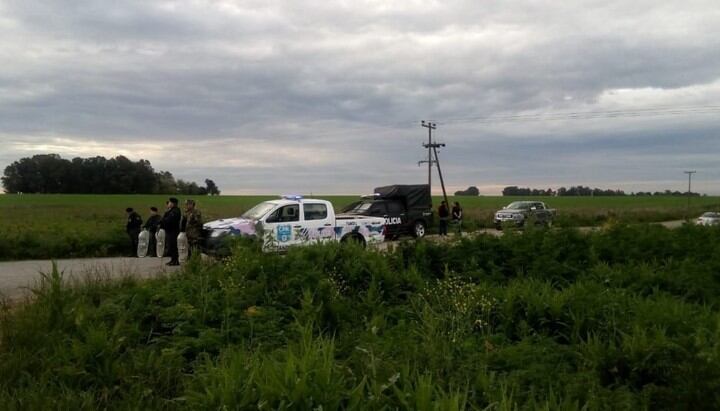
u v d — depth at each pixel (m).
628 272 8.33
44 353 4.84
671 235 11.48
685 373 3.84
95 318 5.61
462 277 8.26
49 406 3.87
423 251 9.01
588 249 9.62
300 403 3.07
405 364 4.07
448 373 4.23
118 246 18.20
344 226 15.99
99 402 4.10
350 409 3.11
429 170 42.00
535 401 3.64
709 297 7.48
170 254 14.12
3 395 4.02
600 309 5.94
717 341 4.35
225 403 3.18
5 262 15.37
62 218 32.38
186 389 3.99
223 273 7.34
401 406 3.18
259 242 8.74
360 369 3.99
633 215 49.84
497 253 9.18
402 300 7.53
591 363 4.50
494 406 3.39
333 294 6.82
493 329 6.04
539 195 128.00
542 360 4.68
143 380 4.41
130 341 5.32
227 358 4.30
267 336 5.50
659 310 5.74
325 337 5.51
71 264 14.58
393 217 23.50
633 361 4.36
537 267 8.59
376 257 8.49
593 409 3.60
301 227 15.05
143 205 53.09
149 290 6.72
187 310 5.92
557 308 5.91
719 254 9.72
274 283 7.04
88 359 4.64
